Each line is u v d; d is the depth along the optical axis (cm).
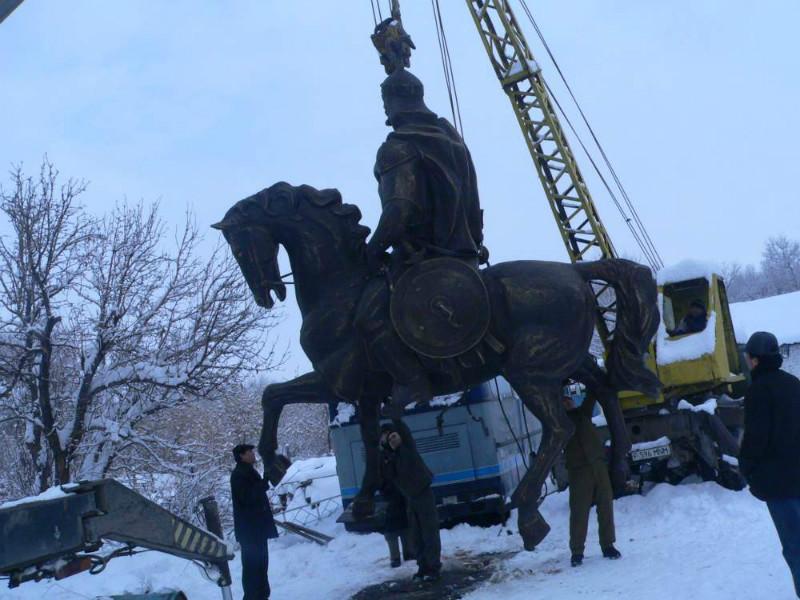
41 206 1858
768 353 621
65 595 1098
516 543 1217
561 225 2227
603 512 960
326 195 872
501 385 1579
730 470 1352
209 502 1203
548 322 837
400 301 832
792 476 610
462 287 829
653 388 880
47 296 1827
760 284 9200
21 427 1866
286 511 1795
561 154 2200
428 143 842
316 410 4659
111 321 1794
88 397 1748
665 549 973
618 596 776
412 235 852
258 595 937
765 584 721
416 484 996
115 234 1883
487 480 1434
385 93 880
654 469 1480
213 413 2058
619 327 877
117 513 675
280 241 882
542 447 824
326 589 1072
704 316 1570
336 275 867
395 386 844
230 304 1838
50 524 636
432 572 996
